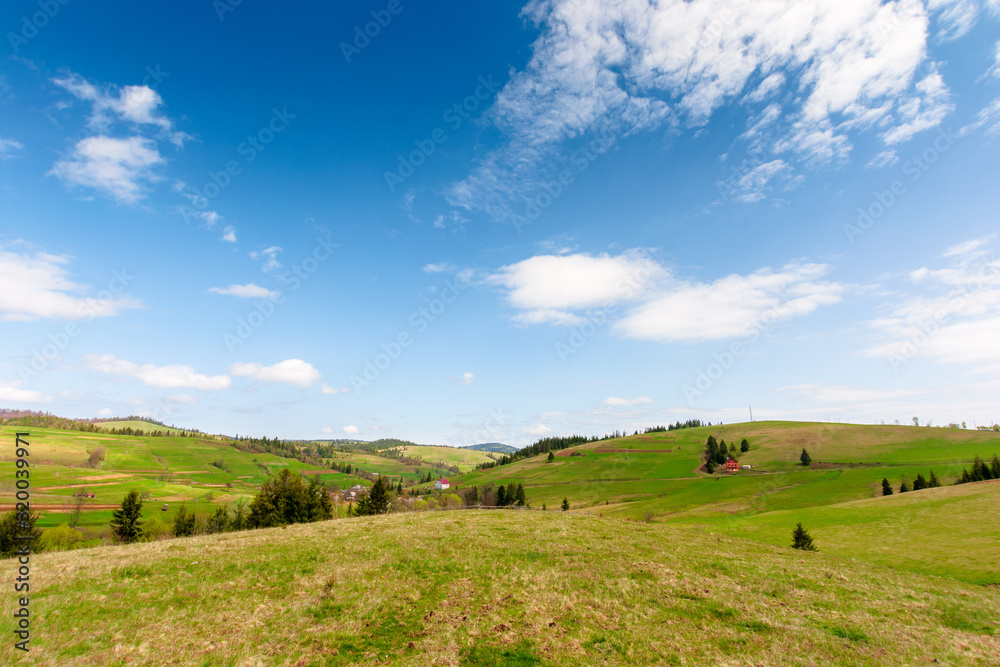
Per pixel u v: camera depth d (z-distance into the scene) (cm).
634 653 1222
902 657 1180
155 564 1902
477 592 1714
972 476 10094
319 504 7081
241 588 1680
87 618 1326
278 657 1180
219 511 8250
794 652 1215
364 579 1827
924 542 4428
